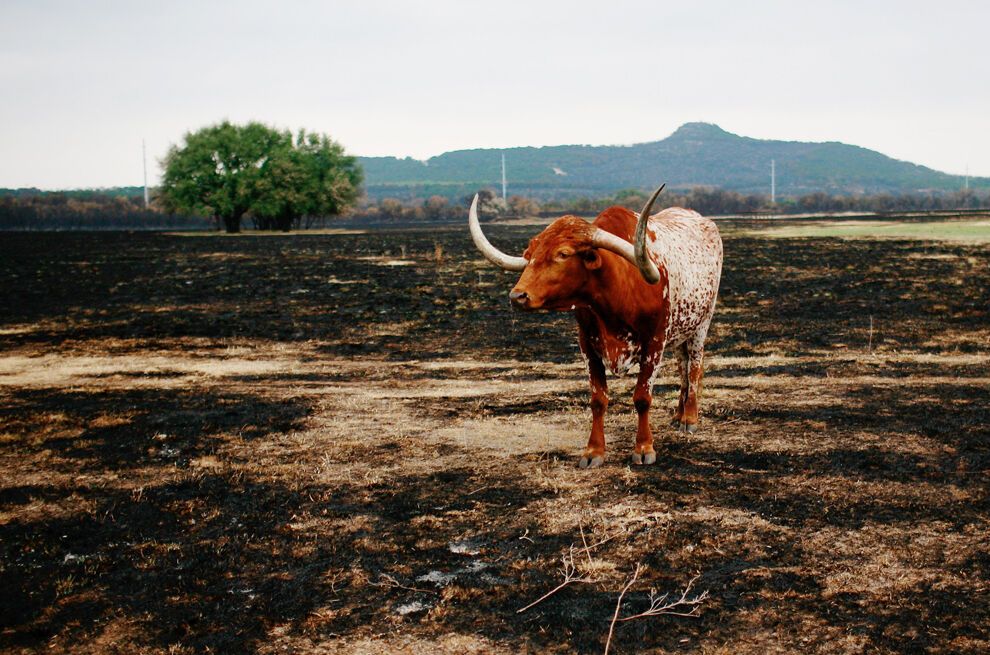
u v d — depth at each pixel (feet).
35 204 389.19
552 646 14.06
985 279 69.92
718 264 27.14
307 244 155.94
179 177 235.40
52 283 80.59
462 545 18.02
